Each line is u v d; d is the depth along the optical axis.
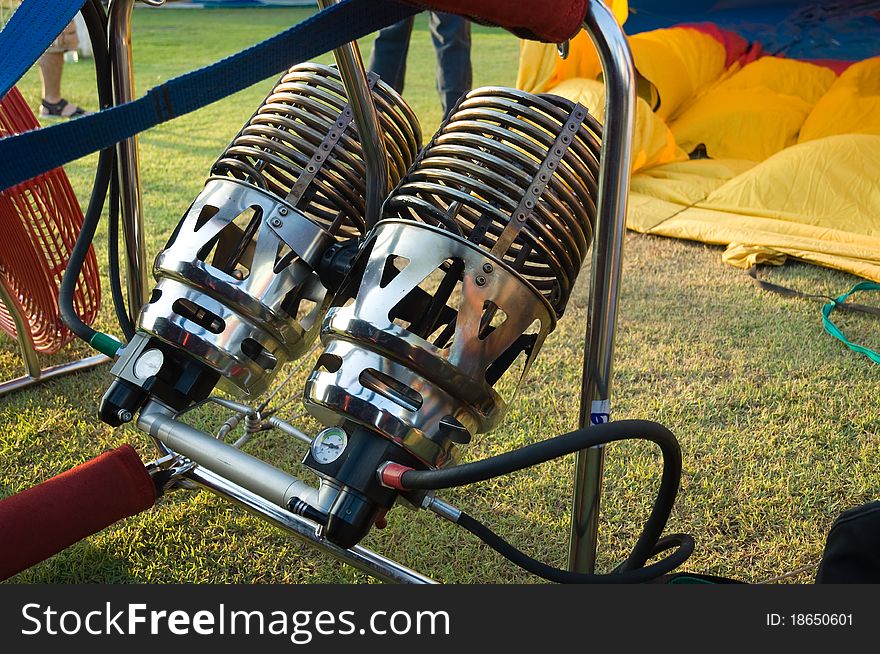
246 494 1.00
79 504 0.83
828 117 3.72
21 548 0.79
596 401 0.82
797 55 4.52
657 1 4.77
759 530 1.41
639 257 2.67
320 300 0.92
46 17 0.58
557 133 0.83
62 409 1.73
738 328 2.17
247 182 0.90
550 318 0.84
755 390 1.85
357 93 0.86
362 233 0.97
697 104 4.11
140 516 1.40
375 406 0.77
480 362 0.79
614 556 1.36
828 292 2.39
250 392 0.90
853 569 0.80
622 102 0.72
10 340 2.05
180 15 9.27
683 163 3.42
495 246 0.80
